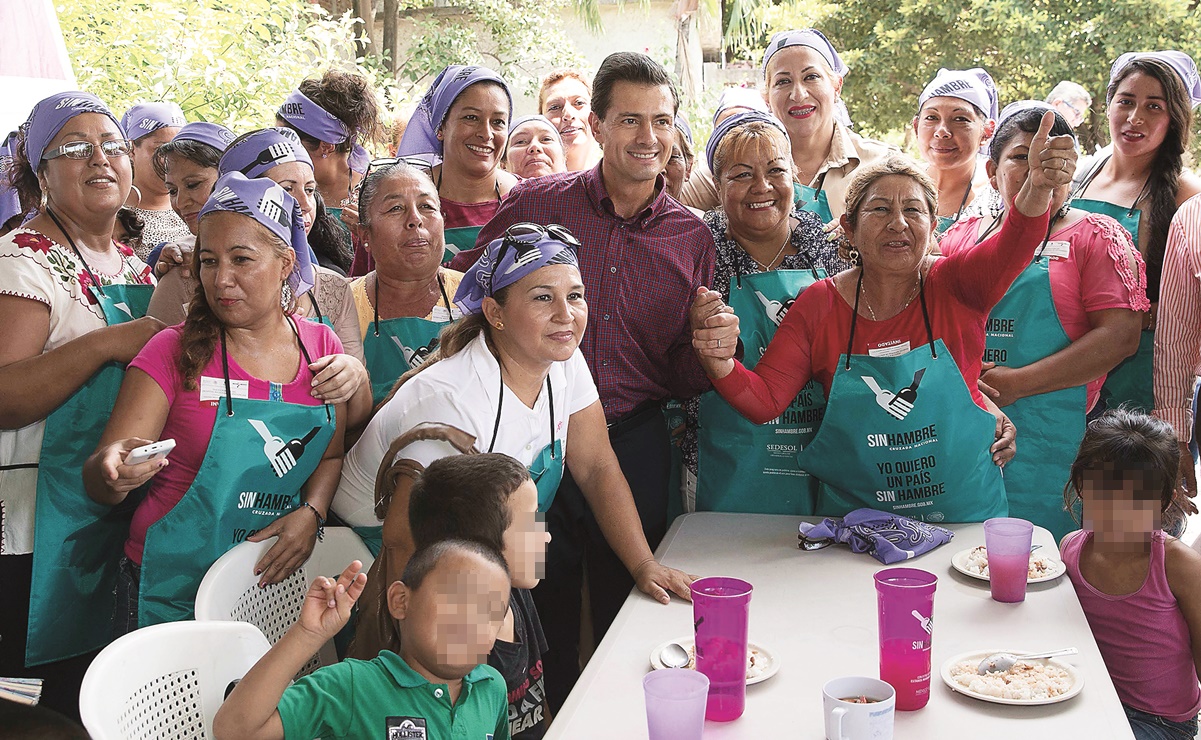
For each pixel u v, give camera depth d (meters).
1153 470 2.04
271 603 1.99
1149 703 2.12
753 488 2.67
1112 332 2.71
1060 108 4.62
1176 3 9.12
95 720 1.32
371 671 1.53
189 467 1.99
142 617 1.98
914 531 2.24
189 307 2.03
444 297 2.69
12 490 2.27
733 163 2.65
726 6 11.30
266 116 5.98
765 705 1.58
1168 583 2.09
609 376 2.64
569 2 9.90
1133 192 3.17
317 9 7.50
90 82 5.71
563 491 2.59
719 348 2.35
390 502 1.92
